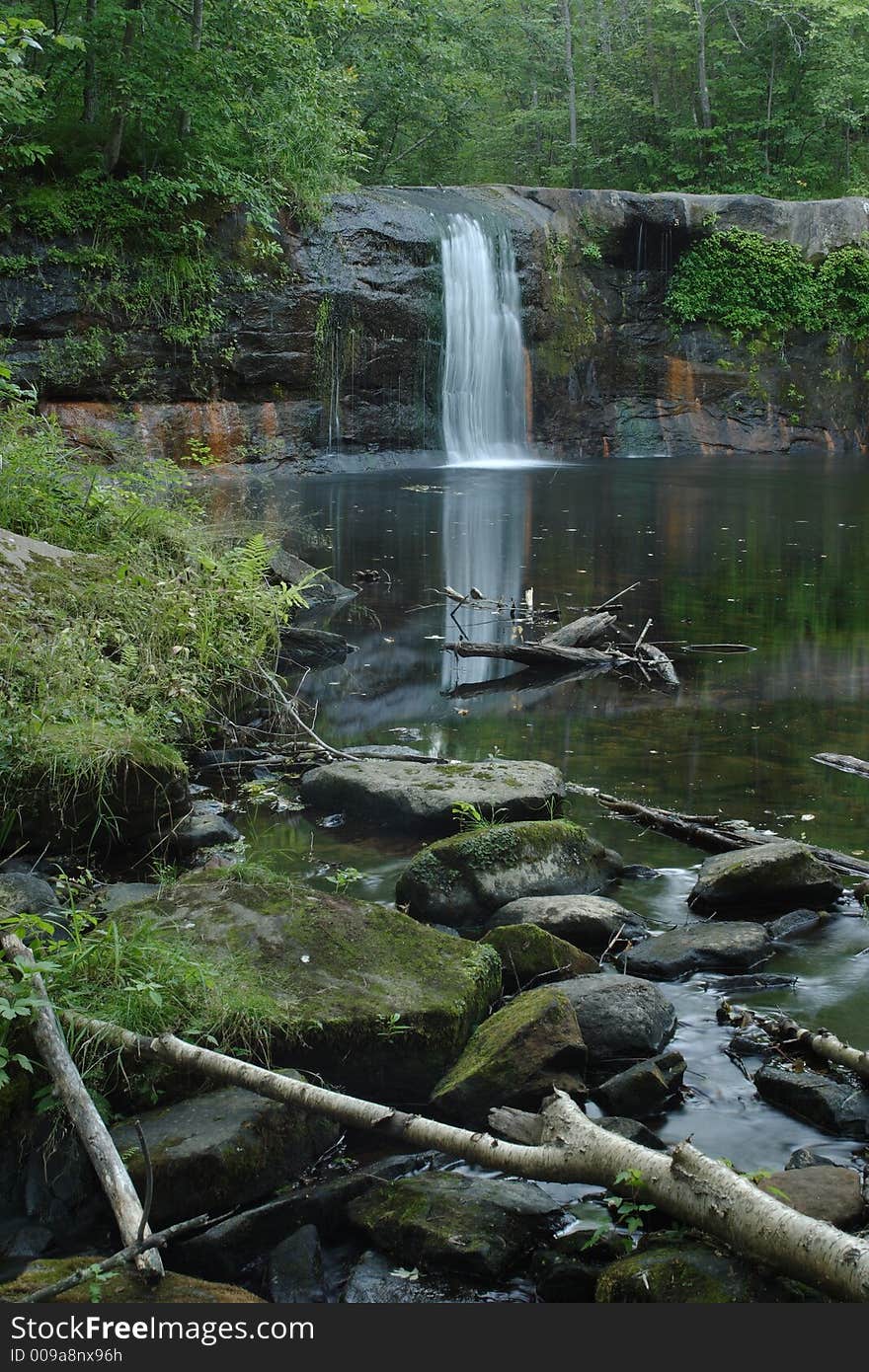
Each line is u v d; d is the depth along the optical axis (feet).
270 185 74.02
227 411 74.13
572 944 14.60
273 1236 9.79
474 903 15.37
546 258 90.33
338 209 78.79
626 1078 11.35
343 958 12.67
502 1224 9.64
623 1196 9.80
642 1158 9.32
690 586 39.40
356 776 19.38
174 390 72.18
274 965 12.49
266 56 72.33
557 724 24.17
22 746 17.07
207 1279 9.47
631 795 19.90
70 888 15.07
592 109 130.41
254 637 25.43
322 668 29.14
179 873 16.85
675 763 21.59
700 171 123.95
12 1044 10.67
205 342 72.64
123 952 12.16
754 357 98.02
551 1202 9.99
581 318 92.53
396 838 18.17
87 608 22.57
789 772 21.11
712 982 13.91
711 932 14.69
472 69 116.26
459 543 48.19
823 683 27.45
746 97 125.29
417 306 81.20
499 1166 9.77
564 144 130.41
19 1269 9.43
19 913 13.04
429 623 34.32
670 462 87.97
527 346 89.61
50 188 68.39
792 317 98.68
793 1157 10.40
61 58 68.69
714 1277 8.65
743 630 33.17
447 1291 9.21
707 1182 8.90
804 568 43.11
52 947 12.23
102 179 70.23
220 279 72.95
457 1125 11.25
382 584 39.70
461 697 26.48
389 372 81.00
